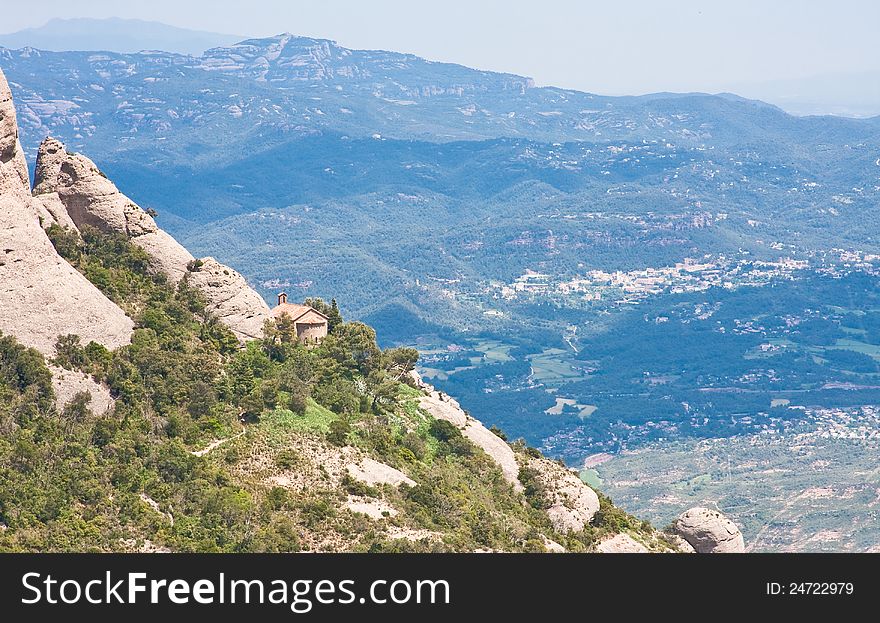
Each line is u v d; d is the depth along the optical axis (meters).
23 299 160.62
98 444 153.12
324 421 174.75
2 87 164.75
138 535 141.88
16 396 153.88
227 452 160.88
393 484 166.75
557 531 179.75
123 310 175.50
